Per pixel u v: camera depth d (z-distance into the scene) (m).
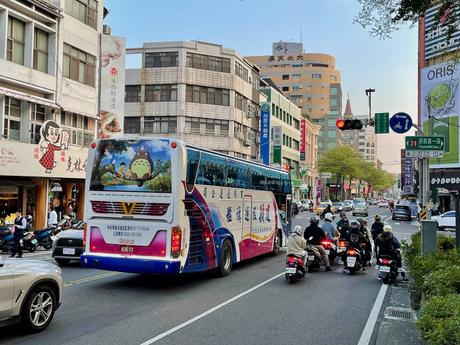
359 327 7.83
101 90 28.52
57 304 7.52
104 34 28.91
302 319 8.31
